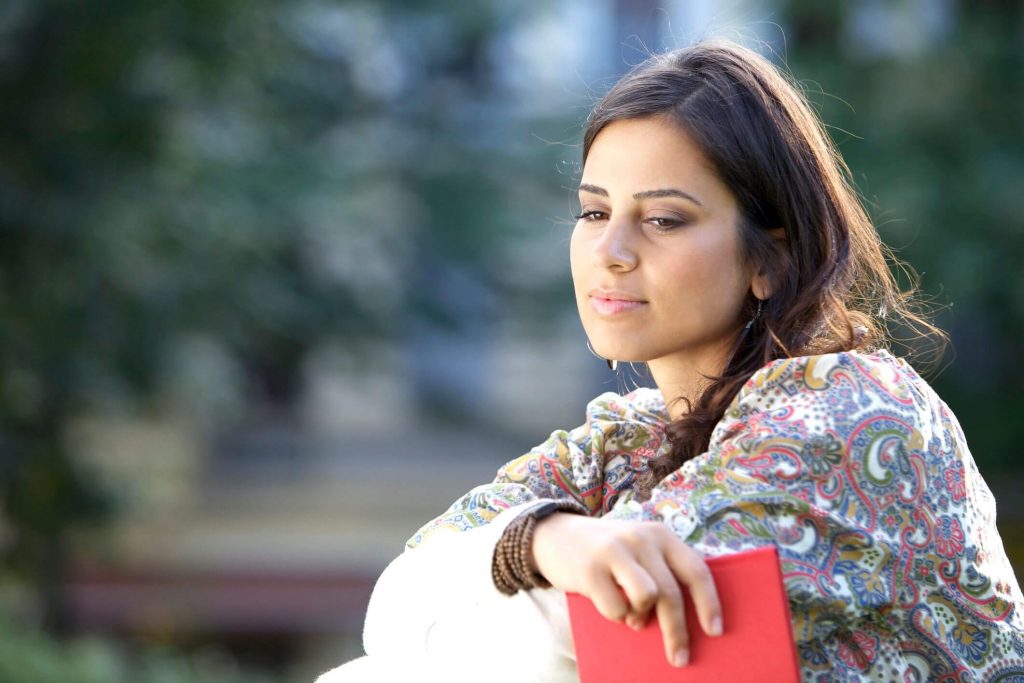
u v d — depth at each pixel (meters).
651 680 1.93
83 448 14.54
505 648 2.18
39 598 14.74
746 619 1.89
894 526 2.18
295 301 16.52
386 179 18.48
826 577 2.10
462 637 2.22
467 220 18.81
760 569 1.89
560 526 2.09
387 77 18.83
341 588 21.02
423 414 24.12
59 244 12.88
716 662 1.90
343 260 18.09
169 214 13.70
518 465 2.61
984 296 15.23
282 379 23.80
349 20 17.36
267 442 23.56
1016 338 16.05
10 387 13.29
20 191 12.77
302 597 20.92
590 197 2.43
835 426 2.18
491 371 24.17
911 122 15.20
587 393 23.86
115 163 13.23
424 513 23.44
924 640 2.22
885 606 2.18
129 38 12.93
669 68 2.43
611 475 2.53
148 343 13.51
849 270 2.52
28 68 12.99
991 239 14.77
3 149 12.93
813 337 2.45
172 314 13.62
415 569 2.29
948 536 2.27
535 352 24.00
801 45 16.48
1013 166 14.99
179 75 13.51
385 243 18.38
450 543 2.27
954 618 2.27
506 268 19.64
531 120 19.70
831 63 15.88
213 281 14.12
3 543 14.58
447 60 19.64
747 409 2.25
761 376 2.27
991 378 17.02
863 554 2.14
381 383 23.95
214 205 14.09
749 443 2.17
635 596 1.89
